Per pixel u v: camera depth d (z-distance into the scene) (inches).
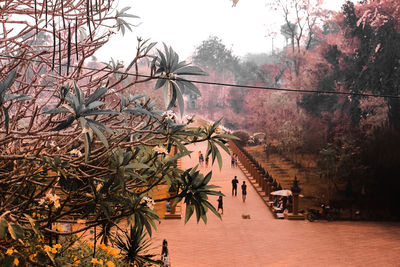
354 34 1610.5
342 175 1375.5
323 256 713.6
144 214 258.2
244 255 711.7
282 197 1074.1
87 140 177.9
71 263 255.8
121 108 221.5
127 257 359.9
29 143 251.3
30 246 216.5
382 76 1498.5
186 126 242.8
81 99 179.0
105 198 237.9
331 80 1855.3
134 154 233.3
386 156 1279.5
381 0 1514.5
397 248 764.6
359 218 1039.0
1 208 215.3
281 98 2192.4
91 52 254.8
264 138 2420.0
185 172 250.7
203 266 636.1
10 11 233.9
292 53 2493.8
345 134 1594.5
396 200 1147.3
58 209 233.0
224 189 1374.3
